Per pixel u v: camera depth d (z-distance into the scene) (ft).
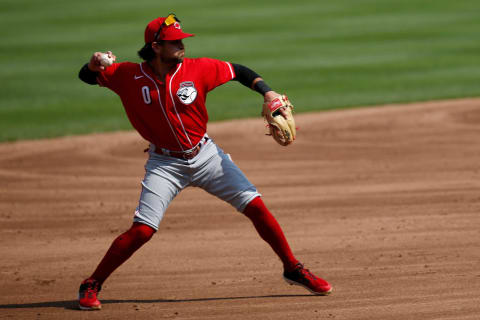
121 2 426.92
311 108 180.75
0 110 182.70
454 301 54.90
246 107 185.16
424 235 77.51
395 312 52.80
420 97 190.49
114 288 62.85
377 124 158.51
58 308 57.21
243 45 287.28
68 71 239.50
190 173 55.57
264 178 112.47
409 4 391.65
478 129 148.66
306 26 332.60
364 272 64.95
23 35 321.11
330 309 54.24
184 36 51.62
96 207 97.09
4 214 93.86
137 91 53.11
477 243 73.20
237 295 59.47
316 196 99.40
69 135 152.66
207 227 85.61
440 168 114.32
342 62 249.34
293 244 76.48
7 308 57.52
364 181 107.65
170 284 63.67
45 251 76.64
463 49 267.80
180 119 53.42
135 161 127.85
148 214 55.06
